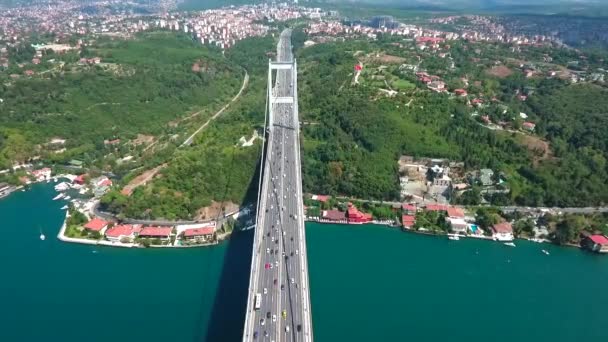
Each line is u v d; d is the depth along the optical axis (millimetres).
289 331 128500
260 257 159500
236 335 154250
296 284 147125
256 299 139000
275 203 194625
